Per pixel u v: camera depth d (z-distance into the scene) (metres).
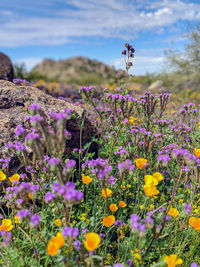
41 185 2.69
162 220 2.10
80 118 3.86
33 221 1.70
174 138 4.11
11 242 2.15
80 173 3.55
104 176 2.09
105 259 2.24
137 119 4.44
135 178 3.14
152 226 1.69
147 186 1.99
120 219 2.69
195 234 2.63
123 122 3.12
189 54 13.66
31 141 1.83
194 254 2.57
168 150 3.39
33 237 2.21
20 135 2.26
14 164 3.11
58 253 1.99
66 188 1.64
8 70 8.77
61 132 1.72
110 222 2.10
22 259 2.01
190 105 4.56
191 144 4.08
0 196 2.93
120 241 2.68
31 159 3.18
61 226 2.31
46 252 1.98
